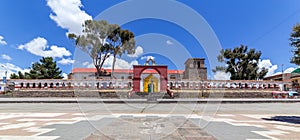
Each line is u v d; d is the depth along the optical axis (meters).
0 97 25.44
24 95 25.97
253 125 7.91
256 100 22.12
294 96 28.55
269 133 6.54
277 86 29.97
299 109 15.08
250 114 11.48
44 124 7.89
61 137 5.88
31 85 27.19
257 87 29.30
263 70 46.38
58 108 14.66
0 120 8.92
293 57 9.62
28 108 14.66
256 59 45.56
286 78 49.00
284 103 21.72
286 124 8.22
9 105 17.41
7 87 27.47
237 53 44.75
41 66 52.50
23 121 8.62
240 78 44.34
